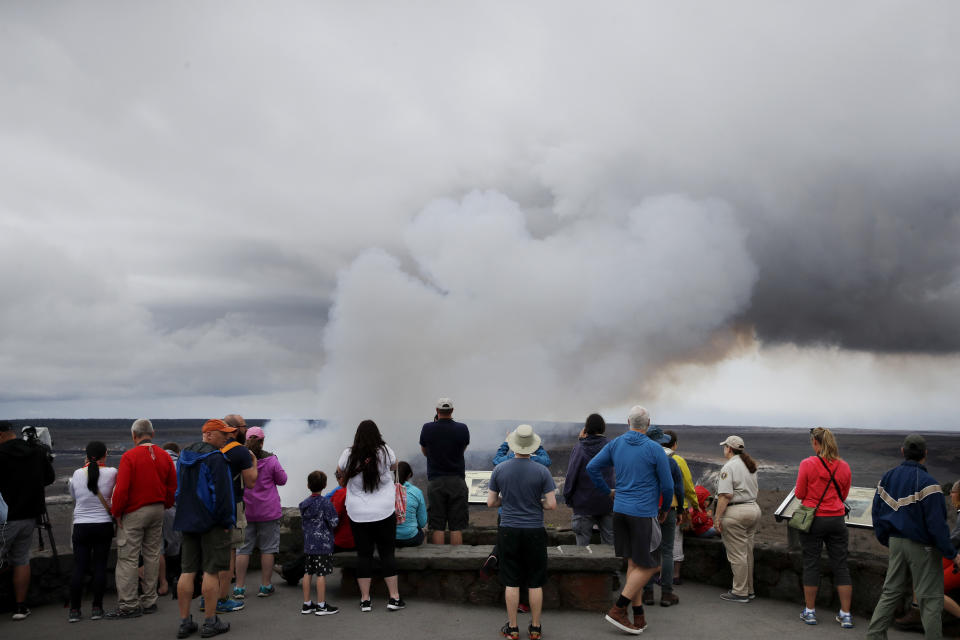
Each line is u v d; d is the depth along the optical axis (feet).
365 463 23.95
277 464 26.61
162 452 24.41
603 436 27.09
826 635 21.70
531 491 20.77
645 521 21.11
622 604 21.25
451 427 28.58
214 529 20.99
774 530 38.09
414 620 22.68
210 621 20.85
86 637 21.02
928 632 19.21
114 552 27.45
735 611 24.38
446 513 28.22
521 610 23.79
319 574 23.44
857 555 25.61
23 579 23.52
